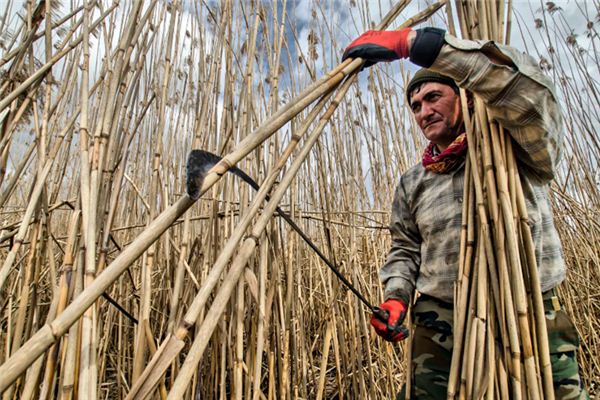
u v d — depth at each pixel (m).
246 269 1.08
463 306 0.80
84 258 0.74
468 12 0.85
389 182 2.27
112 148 0.84
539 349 0.75
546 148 0.81
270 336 1.36
